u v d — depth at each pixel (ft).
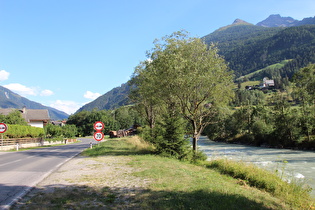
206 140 233.55
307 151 118.73
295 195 29.01
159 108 94.79
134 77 91.76
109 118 353.92
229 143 192.85
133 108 106.01
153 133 63.00
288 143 139.64
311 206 24.99
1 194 21.52
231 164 42.14
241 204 19.80
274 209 20.61
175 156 55.98
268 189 31.01
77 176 30.58
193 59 60.39
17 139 108.99
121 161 44.68
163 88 61.26
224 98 64.03
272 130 154.61
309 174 54.03
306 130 137.08
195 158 57.52
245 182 33.47
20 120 144.77
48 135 194.59
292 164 71.56
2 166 40.57
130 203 19.20
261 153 108.47
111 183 26.35
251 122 185.88
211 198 20.35
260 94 439.63
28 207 17.92
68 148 97.09
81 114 388.37
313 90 154.71
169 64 57.57
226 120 200.85
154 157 51.21
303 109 150.20
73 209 17.72
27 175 31.53
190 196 20.84
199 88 60.80
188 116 64.49
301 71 160.15
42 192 22.41
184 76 56.39
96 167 38.06
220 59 61.31
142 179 28.19
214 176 34.55
